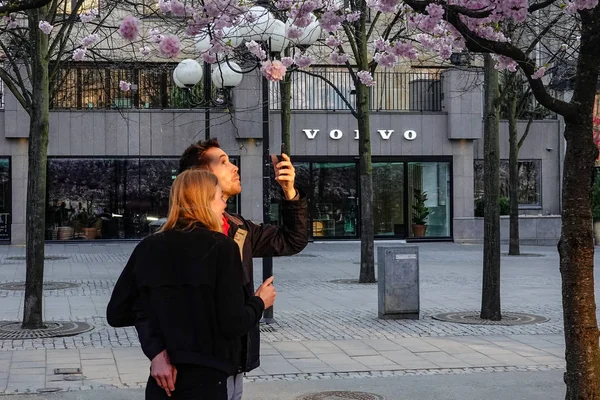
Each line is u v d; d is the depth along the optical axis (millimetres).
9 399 7688
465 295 16141
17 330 11688
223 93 21781
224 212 4836
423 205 31891
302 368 9242
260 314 4273
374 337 11359
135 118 29641
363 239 18469
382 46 10469
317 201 31109
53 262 22672
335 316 13383
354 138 31125
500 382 8484
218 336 4078
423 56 29219
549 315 13531
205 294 4047
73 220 29609
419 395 7910
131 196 29859
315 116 30844
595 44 6066
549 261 23922
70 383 8438
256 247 4844
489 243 12922
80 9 17062
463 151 31922
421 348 10508
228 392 4340
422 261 23750
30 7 6129
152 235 4180
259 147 30188
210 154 4836
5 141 28719
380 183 31734
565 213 6188
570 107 6145
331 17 8336
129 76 29734
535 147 33281
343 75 31188
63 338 11195
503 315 13430
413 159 31672
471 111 31562
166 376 3980
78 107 29531
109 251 26516
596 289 16672
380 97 31766
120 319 4238
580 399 6062
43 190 12016
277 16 12789
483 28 7348
